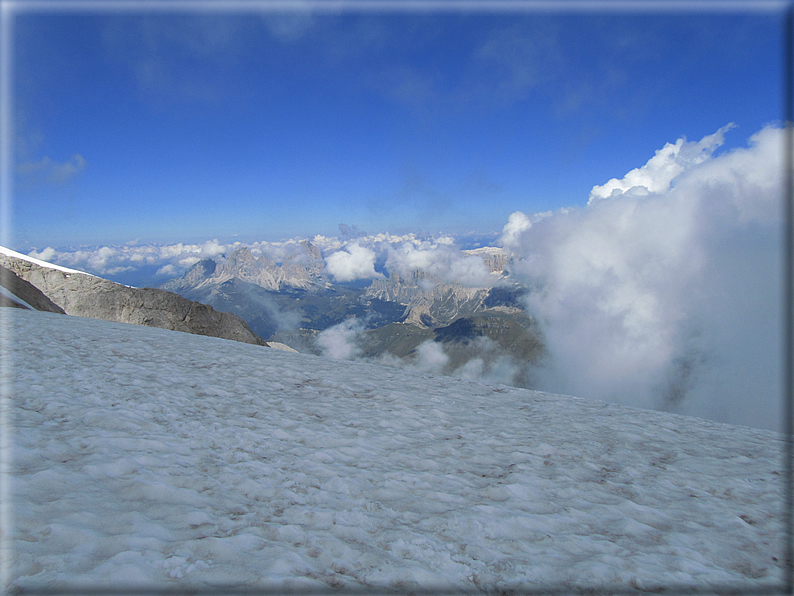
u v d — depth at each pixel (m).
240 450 7.57
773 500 7.27
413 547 5.05
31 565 3.69
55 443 6.44
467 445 9.39
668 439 11.04
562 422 12.12
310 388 13.81
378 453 8.38
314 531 5.16
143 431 7.68
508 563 4.93
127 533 4.43
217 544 4.48
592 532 5.88
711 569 5.09
